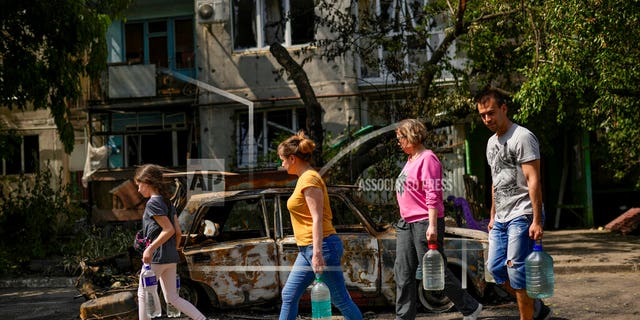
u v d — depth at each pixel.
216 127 17.19
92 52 13.94
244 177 11.30
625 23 9.28
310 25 17.00
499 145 5.13
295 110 17.08
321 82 16.61
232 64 17.19
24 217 13.11
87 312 6.41
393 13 16.39
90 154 17.47
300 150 5.05
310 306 6.89
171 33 18.75
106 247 11.81
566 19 9.34
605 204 17.61
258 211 7.29
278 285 6.79
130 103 17.25
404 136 5.62
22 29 13.23
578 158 16.95
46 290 10.05
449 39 12.08
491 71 13.91
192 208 7.17
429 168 5.43
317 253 4.78
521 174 5.02
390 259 6.73
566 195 18.06
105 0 14.76
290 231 7.11
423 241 5.42
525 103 10.12
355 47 13.82
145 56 18.75
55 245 13.23
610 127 11.80
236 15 17.36
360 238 6.75
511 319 6.20
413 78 13.11
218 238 7.40
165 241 5.54
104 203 15.98
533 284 4.84
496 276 5.24
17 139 15.79
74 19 13.16
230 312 7.01
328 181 12.07
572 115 15.13
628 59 9.76
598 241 13.08
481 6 12.41
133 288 6.98
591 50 9.57
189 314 5.62
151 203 5.59
